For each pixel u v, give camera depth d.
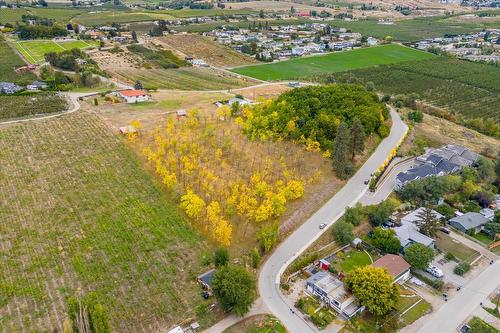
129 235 101.62
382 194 122.69
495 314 84.94
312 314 82.19
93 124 162.62
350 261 97.38
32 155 137.50
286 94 174.50
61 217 107.44
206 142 143.25
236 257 95.75
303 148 142.25
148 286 87.50
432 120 191.12
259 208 103.81
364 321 82.44
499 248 105.50
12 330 76.31
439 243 105.75
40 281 87.44
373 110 157.25
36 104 185.25
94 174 127.31
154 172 128.62
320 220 110.19
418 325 81.94
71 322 70.25
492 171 135.50
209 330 78.56
